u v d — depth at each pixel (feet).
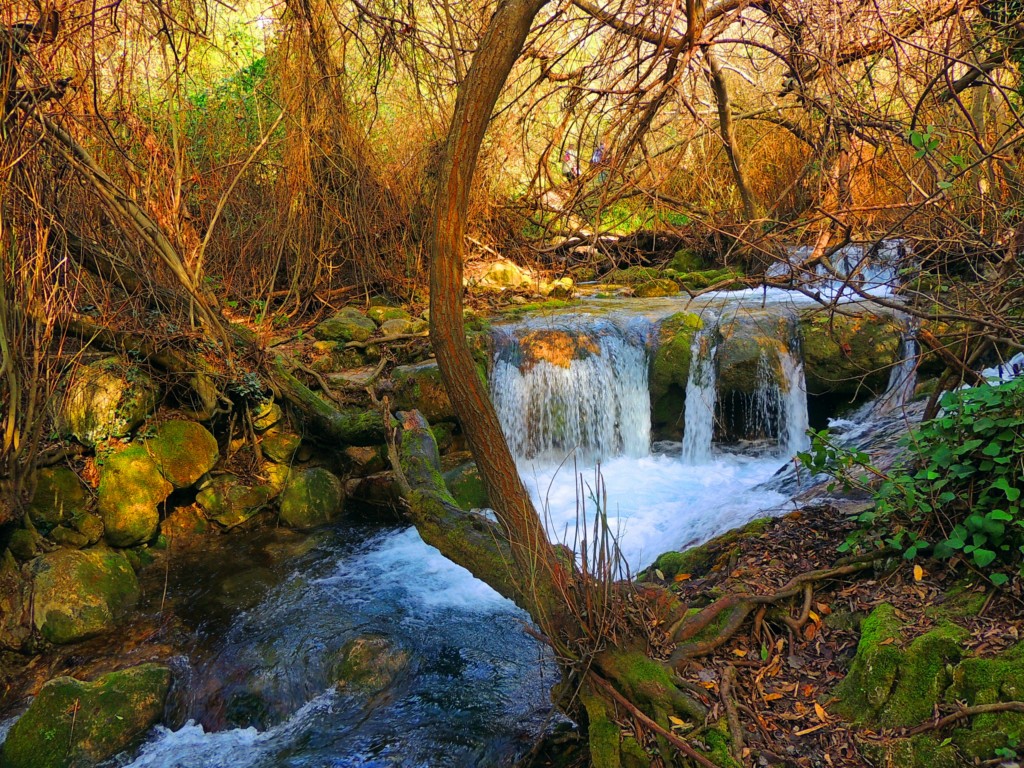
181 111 23.62
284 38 27.58
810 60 20.77
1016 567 12.20
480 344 27.94
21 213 16.99
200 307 19.06
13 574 18.33
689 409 27.91
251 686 16.49
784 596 13.30
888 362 26.25
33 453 18.21
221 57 33.12
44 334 18.12
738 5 19.61
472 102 11.76
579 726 13.20
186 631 18.39
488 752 13.82
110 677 16.05
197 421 23.08
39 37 16.42
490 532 15.15
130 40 21.79
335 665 16.75
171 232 20.51
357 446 24.72
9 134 15.94
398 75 32.86
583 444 28.27
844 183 18.52
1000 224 15.57
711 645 12.53
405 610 18.79
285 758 14.55
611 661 11.89
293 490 23.57
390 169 32.99
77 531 19.84
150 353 22.06
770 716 11.51
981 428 13.28
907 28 18.29
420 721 14.93
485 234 34.96
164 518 22.30
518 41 11.76
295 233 30.58
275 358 25.16
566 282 35.58
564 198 24.62
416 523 16.26
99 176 16.74
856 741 10.82
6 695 16.69
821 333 27.14
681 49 19.35
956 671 10.90
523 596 12.91
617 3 22.90
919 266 16.83
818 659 12.46
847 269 18.33
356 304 32.58
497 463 12.85
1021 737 9.91
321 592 19.79
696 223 20.66
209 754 15.06
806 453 15.71
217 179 28.25
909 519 14.06
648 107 19.88
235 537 22.74
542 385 27.73
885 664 11.36
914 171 18.66
